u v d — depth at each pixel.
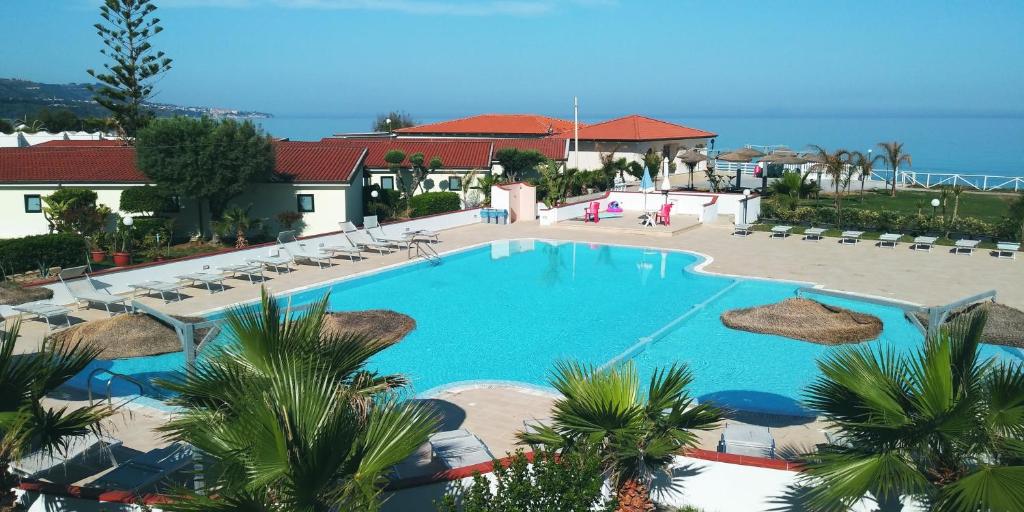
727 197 35.34
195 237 30.48
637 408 7.83
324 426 6.32
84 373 14.36
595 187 42.56
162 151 28.55
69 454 9.66
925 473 7.27
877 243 28.00
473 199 39.81
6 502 7.75
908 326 17.88
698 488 8.97
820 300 20.14
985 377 7.27
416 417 7.11
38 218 30.50
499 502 7.23
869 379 7.45
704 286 22.30
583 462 7.55
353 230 26.83
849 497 6.91
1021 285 21.06
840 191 43.28
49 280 18.53
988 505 6.36
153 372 14.49
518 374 15.04
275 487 6.26
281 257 23.70
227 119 30.16
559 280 23.44
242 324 7.66
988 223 30.33
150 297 20.00
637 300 20.91
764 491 8.73
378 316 15.36
